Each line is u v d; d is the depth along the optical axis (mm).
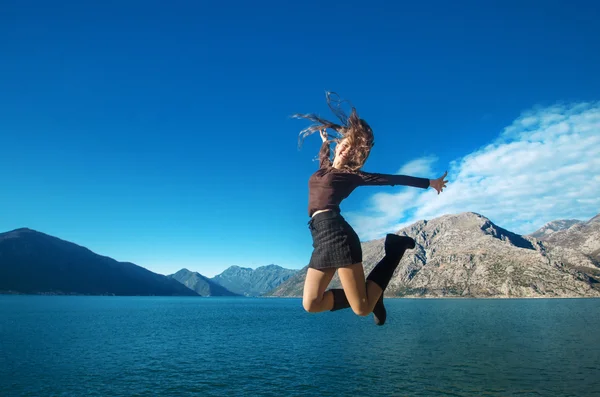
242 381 30250
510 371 33906
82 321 91375
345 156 3191
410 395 26484
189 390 27625
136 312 136250
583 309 137500
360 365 36750
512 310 136625
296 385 29047
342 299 3109
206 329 75312
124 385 28969
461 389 27812
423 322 88375
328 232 3004
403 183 3162
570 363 37562
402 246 3262
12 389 27688
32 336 59938
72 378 31172
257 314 136250
